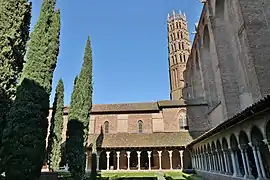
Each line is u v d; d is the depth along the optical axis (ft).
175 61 259.60
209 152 78.23
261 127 39.01
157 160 127.85
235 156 55.06
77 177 56.03
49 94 34.83
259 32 64.49
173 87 252.21
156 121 140.26
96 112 145.07
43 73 34.47
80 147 59.11
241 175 53.47
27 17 33.42
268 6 66.64
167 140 118.21
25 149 27.81
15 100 30.32
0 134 28.71
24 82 31.96
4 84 29.58
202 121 128.88
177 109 138.82
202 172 87.66
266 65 60.95
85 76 68.28
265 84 59.21
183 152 122.52
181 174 97.76
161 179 65.62
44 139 31.53
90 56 71.92
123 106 149.69
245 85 70.90
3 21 30.27
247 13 67.00
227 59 85.81
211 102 108.99
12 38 30.45
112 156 131.44
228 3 82.84
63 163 94.84
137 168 124.67
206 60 114.21
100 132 140.36
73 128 61.31
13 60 30.71
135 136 124.47
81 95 65.31
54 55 37.32
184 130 131.75
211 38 95.09
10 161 27.04
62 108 100.01
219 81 86.79
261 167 43.86
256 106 35.45
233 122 47.52
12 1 31.40
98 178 82.94
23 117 29.30
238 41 73.15
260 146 46.44
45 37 36.76
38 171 28.91
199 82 138.41
